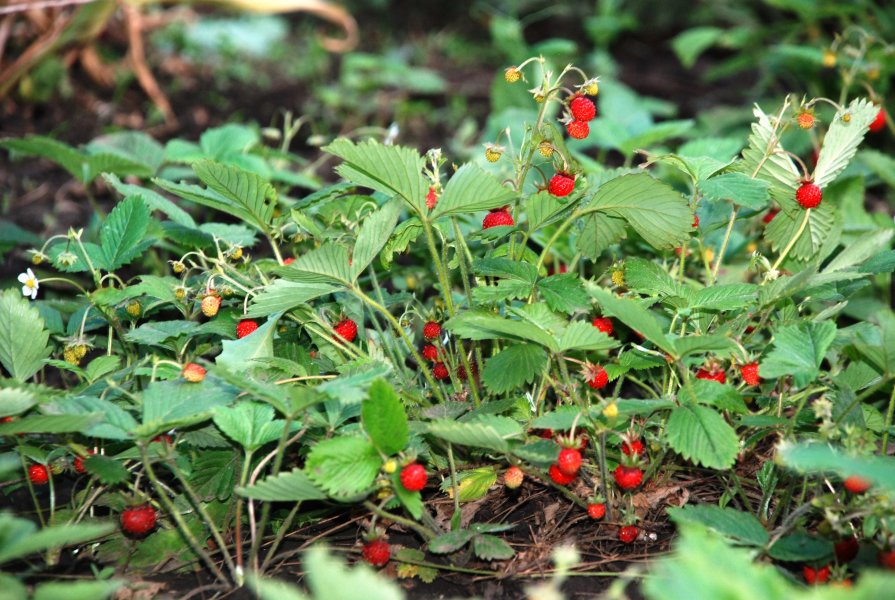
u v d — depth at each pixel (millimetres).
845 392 1071
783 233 1174
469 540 1083
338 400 1070
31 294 1149
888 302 1360
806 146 1486
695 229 1153
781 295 1081
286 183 1486
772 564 1060
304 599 926
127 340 1140
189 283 1190
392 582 1077
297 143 1821
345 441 1036
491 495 1137
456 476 1111
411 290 1293
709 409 1041
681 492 1126
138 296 1179
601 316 1136
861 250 1148
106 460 1059
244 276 1140
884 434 1095
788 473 1087
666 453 1127
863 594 893
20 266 1392
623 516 1099
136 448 1083
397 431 1034
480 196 1069
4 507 1144
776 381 1146
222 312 1156
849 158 1138
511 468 1070
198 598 1065
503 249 1149
